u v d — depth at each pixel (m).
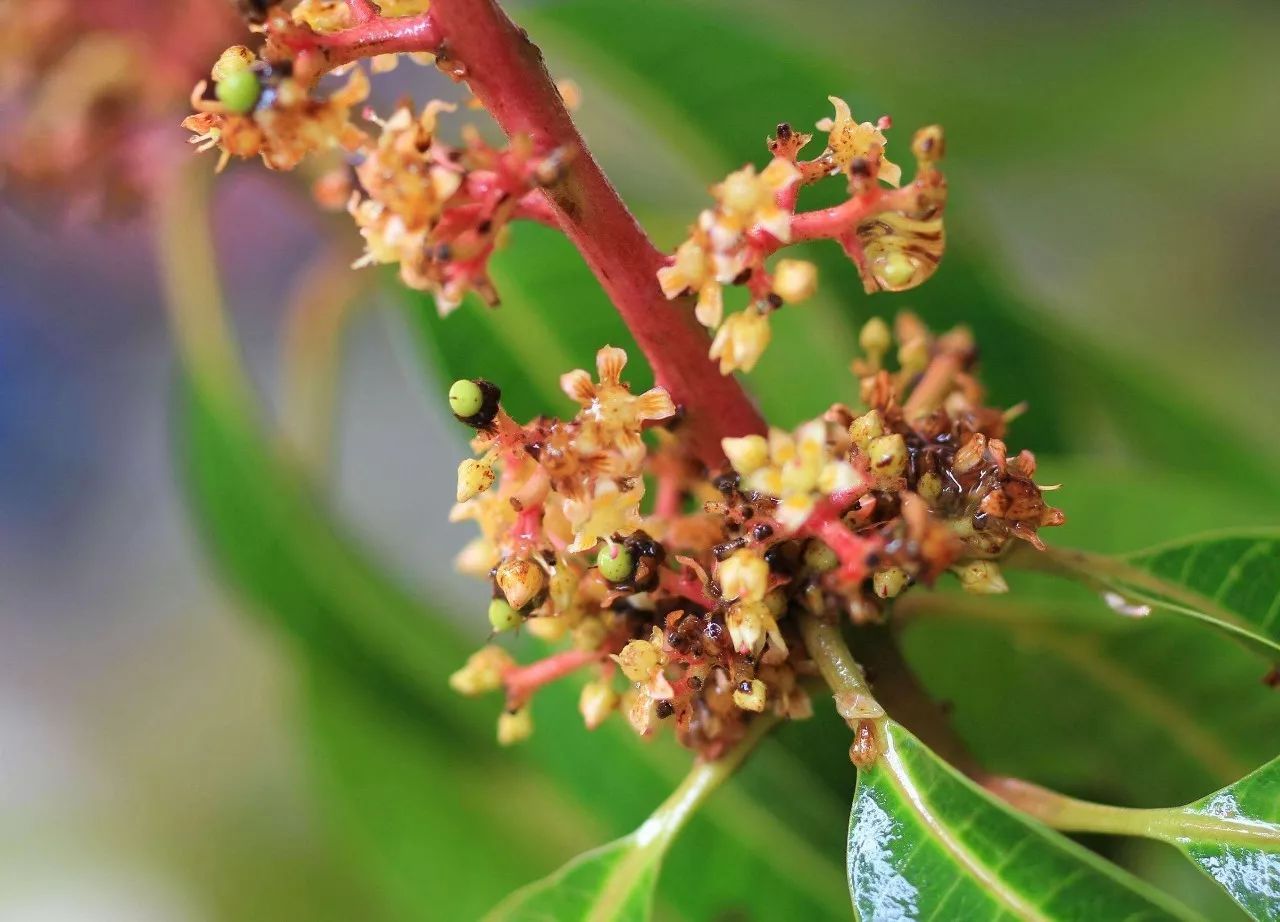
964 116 0.31
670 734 0.23
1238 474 0.25
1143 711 0.22
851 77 0.24
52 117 0.25
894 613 0.19
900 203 0.17
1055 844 0.17
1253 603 0.19
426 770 0.25
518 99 0.17
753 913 0.22
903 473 0.17
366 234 0.17
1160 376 0.25
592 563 0.18
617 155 0.34
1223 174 0.35
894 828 0.17
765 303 0.16
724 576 0.17
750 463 0.17
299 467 0.25
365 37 0.16
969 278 0.24
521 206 0.17
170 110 0.25
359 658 0.25
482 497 0.18
